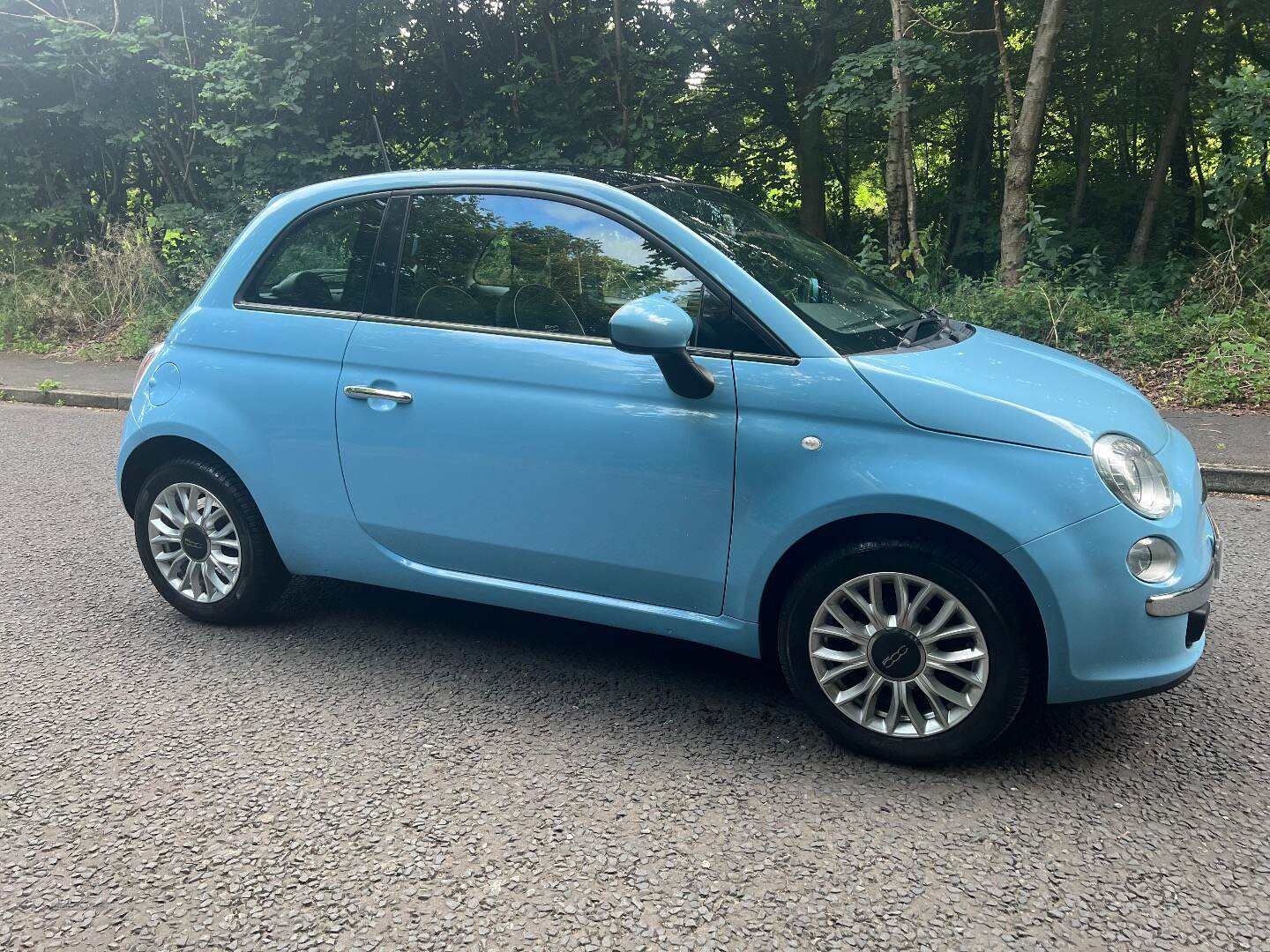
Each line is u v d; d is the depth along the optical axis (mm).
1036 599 2617
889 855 2465
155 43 12117
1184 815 2633
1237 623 3928
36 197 14172
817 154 15484
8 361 11492
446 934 2182
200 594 3945
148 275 12758
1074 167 15680
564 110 12273
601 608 3246
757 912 2252
